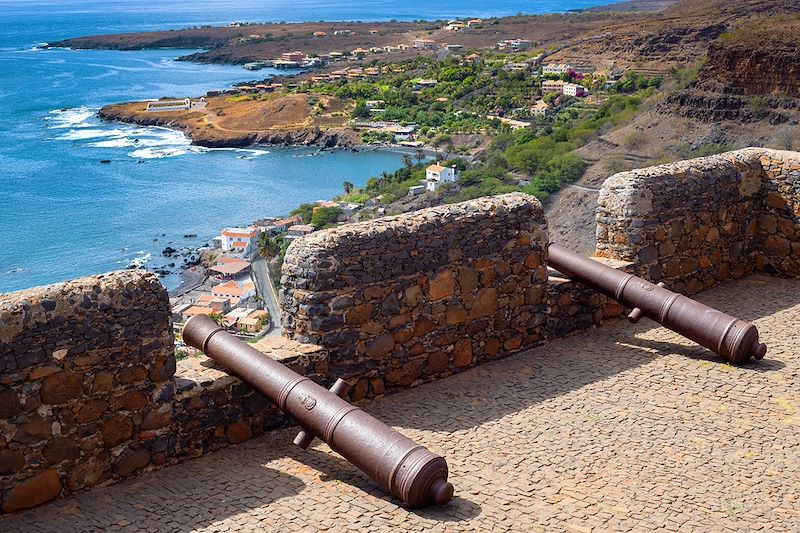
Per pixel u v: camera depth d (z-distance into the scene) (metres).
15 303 6.00
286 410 6.63
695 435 6.94
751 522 5.68
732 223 10.85
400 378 8.09
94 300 6.30
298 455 6.84
